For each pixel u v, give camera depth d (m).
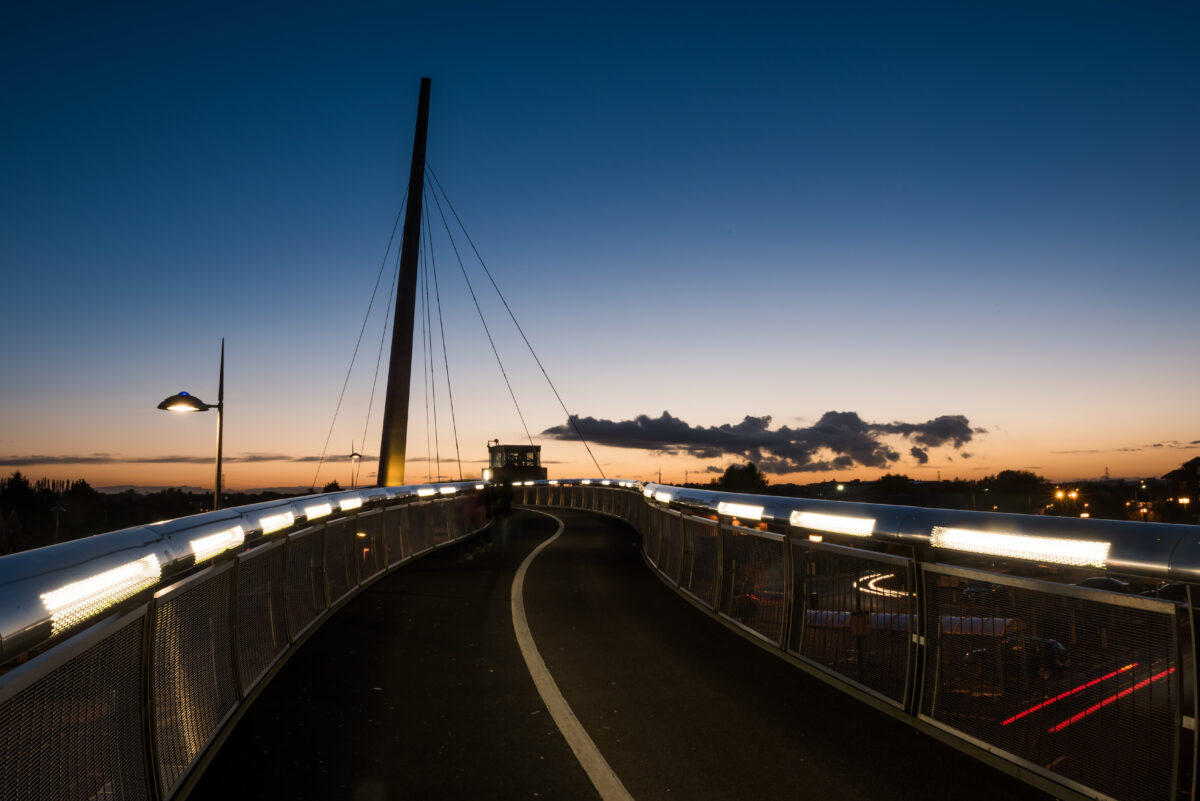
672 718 5.90
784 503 7.94
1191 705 3.67
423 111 34.28
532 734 5.57
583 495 39.03
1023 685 4.69
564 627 9.38
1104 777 4.11
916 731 5.55
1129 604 3.98
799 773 4.79
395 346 31.53
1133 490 104.19
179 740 4.64
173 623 4.60
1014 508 98.81
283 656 7.62
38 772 2.92
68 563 3.05
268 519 6.59
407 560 16.12
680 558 12.31
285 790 4.55
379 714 6.01
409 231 33.25
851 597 6.70
